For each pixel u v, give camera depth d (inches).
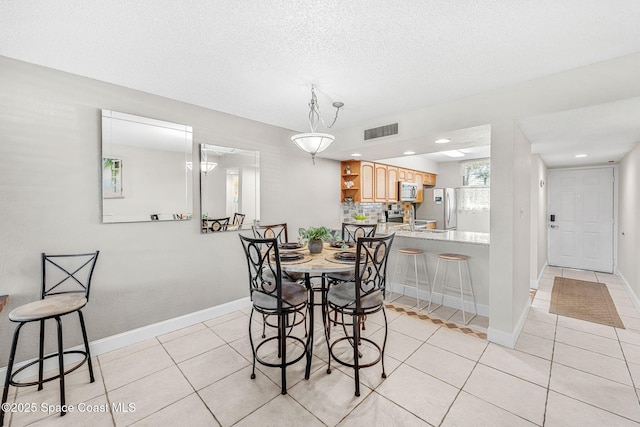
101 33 64.9
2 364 77.1
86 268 89.2
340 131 145.9
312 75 86.0
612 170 189.5
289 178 150.8
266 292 79.2
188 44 69.6
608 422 63.1
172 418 65.6
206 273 117.9
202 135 115.0
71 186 86.0
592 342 98.3
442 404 69.1
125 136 95.1
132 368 84.7
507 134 94.0
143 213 100.0
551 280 174.9
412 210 246.4
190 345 98.0
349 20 60.2
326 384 77.1
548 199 212.7
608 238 191.8
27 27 62.4
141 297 100.9
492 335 98.7
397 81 89.9
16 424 63.9
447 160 259.4
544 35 65.6
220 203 121.3
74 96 86.0
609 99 76.6
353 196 188.5
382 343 98.7
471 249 126.5
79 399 71.8
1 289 76.4
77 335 88.9
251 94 101.0
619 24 61.1
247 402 70.5
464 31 64.1
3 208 76.4
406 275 150.2
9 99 76.5
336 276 102.7
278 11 57.3
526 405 68.6
